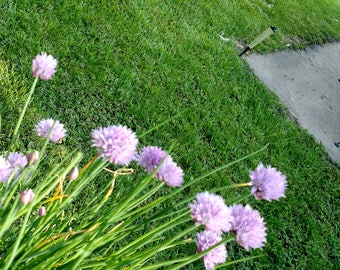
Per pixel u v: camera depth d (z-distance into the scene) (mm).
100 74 985
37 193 354
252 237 327
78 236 364
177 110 1070
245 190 1006
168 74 1153
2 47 887
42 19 1010
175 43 1288
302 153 1274
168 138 973
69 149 795
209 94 1199
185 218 365
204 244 379
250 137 1187
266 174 352
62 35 1007
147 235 381
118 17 1189
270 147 1214
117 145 319
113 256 384
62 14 1062
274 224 981
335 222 1135
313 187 1204
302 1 2564
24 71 871
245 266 850
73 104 889
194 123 1071
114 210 361
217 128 1104
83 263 402
